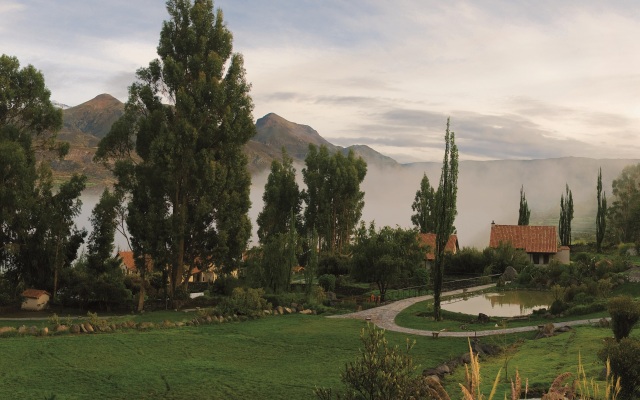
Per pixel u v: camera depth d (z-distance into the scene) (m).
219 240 67.69
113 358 37.41
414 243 66.81
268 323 50.03
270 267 62.22
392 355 20.22
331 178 102.56
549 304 59.31
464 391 8.48
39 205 70.19
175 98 69.56
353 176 102.88
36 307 63.03
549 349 35.72
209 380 32.66
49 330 44.59
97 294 62.78
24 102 75.62
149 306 65.31
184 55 71.62
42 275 69.25
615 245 108.62
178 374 33.81
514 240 92.56
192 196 69.06
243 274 76.06
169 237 65.12
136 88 71.19
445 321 50.44
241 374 33.84
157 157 65.12
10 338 42.09
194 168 66.56
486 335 42.97
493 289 69.94
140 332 45.47
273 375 33.78
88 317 57.94
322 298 61.78
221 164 69.69
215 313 52.81
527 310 55.81
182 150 67.00
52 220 69.00
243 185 71.00
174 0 71.06
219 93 68.06
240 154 70.81
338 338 43.44
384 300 64.69
